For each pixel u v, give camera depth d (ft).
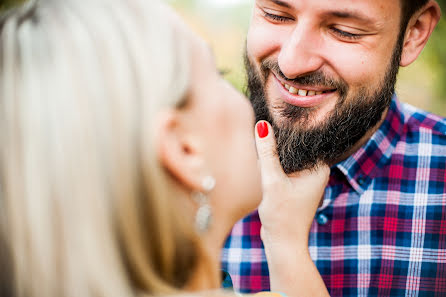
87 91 2.05
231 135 2.49
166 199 2.11
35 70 2.10
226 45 14.32
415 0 3.86
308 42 3.75
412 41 4.20
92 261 2.00
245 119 2.55
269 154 3.94
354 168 4.54
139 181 2.06
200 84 2.37
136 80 2.11
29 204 2.03
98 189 2.01
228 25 15.08
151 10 2.29
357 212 4.61
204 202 2.38
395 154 4.68
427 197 4.58
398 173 4.64
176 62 2.24
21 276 2.10
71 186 2.01
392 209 4.60
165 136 2.14
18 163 2.07
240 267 4.88
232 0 15.55
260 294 2.96
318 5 3.60
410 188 4.62
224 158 2.45
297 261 3.79
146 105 2.09
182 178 2.23
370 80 3.90
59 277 2.05
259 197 2.67
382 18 3.67
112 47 2.12
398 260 4.56
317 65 3.84
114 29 2.16
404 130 4.79
